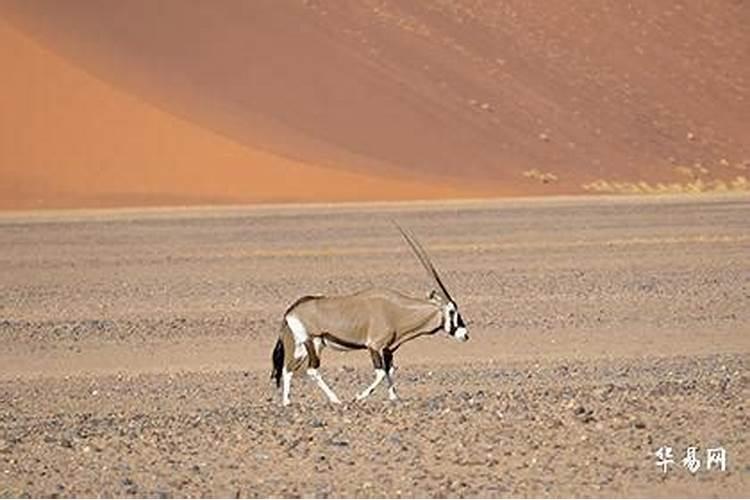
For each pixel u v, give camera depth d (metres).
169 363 58.62
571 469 35.41
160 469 36.91
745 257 96.38
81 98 180.88
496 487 33.88
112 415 46.38
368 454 37.56
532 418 41.28
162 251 107.88
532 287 81.62
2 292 85.81
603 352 58.53
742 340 61.50
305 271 92.56
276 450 38.41
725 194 183.38
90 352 62.31
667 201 162.12
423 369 54.59
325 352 58.97
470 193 177.12
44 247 113.19
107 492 34.66
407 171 184.88
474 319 69.19
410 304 44.62
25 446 40.31
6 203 161.25
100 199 163.62
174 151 174.25
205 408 47.12
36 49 187.12
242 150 175.25
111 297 82.25
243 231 123.94
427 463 36.38
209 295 81.81
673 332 64.12
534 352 58.81
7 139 173.75
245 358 59.44
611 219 132.38
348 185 172.25
